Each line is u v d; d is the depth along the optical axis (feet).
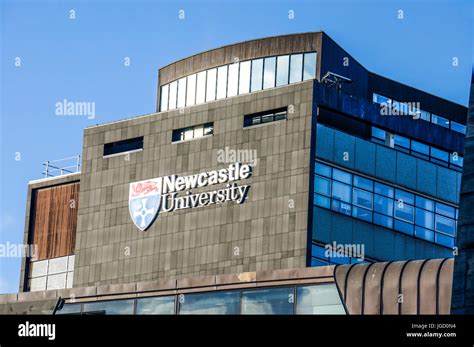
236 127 290.56
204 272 285.84
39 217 322.75
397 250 291.38
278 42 308.40
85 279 306.35
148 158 303.27
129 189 304.71
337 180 282.97
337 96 287.69
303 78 302.86
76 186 318.45
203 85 316.40
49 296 224.12
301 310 195.11
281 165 281.33
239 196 285.23
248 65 310.45
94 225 308.60
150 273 294.87
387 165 295.07
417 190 300.40
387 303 186.80
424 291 184.44
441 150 309.63
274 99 287.07
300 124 281.54
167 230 295.07
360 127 292.40
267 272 200.44
